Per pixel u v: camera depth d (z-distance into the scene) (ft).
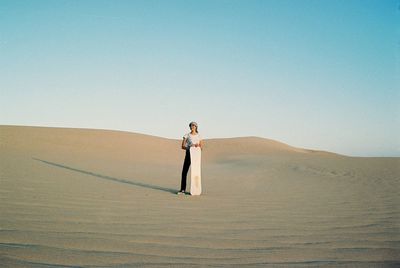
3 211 18.89
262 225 18.15
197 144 30.66
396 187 37.91
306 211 22.48
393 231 17.17
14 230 15.28
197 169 29.78
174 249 13.69
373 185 39.93
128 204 23.16
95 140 122.52
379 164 66.74
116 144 121.70
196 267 11.81
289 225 18.28
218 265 12.06
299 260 12.81
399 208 24.02
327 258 13.08
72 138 120.16
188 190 34.35
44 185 30.27
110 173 48.67
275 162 76.28
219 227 17.47
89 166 58.75
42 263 11.73
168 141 148.97
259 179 47.62
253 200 27.27
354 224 18.72
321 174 52.95
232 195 30.37
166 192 31.22
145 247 13.80
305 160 78.74
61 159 69.77
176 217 19.52
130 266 11.73
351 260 12.89
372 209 23.59
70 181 34.73
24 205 20.84
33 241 13.93
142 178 44.93
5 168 43.50
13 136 111.45
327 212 22.24
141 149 121.39
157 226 17.21
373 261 12.80
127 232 15.84
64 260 12.08
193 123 30.81
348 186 38.83
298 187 37.93
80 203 22.54
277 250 13.91
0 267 11.21
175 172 59.57
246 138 165.27
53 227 16.08
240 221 18.99
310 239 15.57
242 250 13.82
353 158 87.20
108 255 12.72
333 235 16.33
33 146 99.71
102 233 15.49
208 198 27.96
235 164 90.74
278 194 31.50
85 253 12.84
